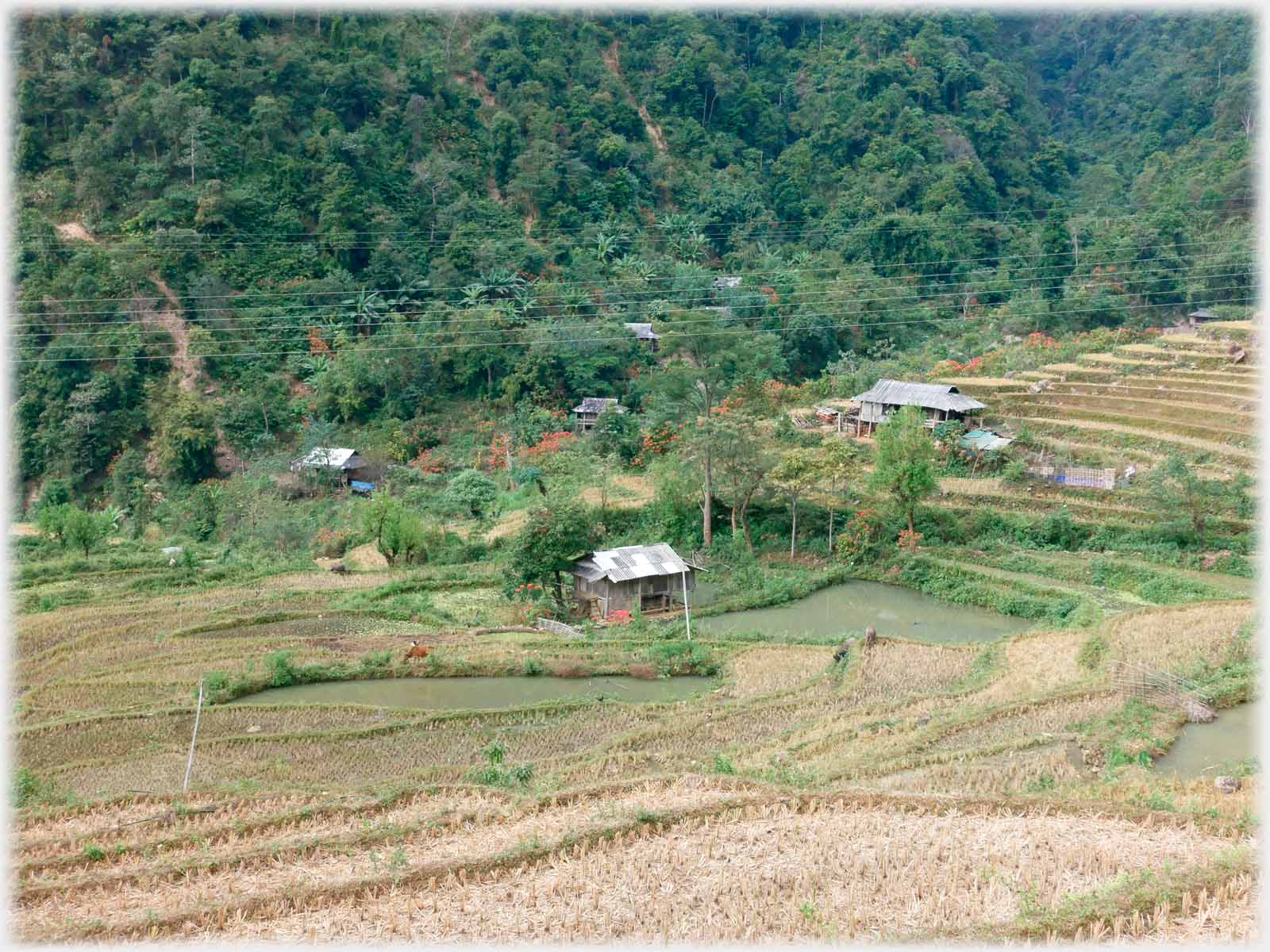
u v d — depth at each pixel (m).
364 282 98.88
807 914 18.73
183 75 103.19
